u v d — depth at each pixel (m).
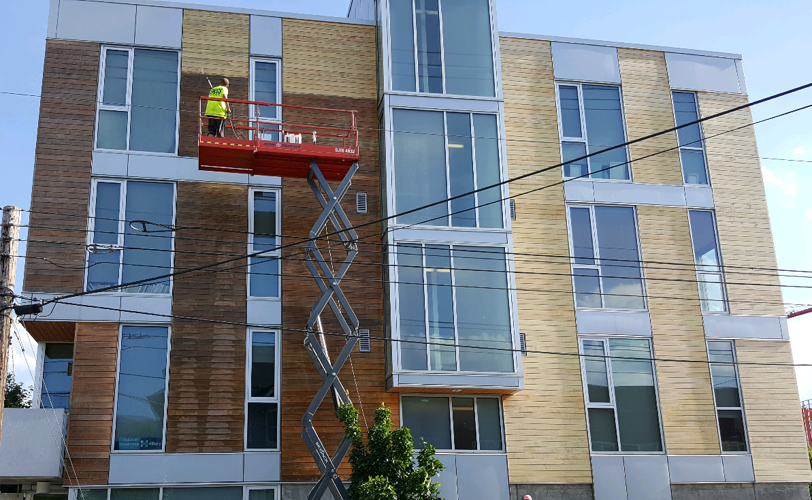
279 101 22.31
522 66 24.22
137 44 21.72
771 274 24.12
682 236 23.83
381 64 22.61
